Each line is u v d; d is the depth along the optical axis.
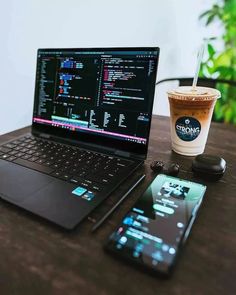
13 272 0.32
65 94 0.65
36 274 0.32
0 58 0.75
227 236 0.38
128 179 0.51
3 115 0.79
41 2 0.81
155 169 0.54
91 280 0.31
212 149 0.67
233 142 0.72
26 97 0.85
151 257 0.33
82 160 0.56
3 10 0.72
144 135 0.56
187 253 0.34
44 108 0.68
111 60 0.58
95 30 1.04
